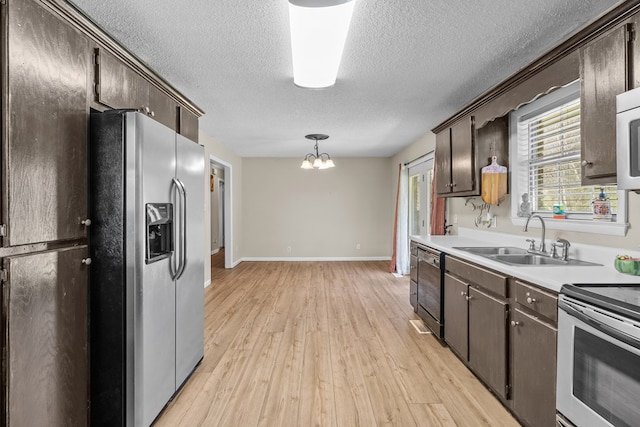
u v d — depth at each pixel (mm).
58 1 1400
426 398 2170
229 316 3764
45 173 1369
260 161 7566
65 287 1479
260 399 2154
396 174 7070
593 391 1305
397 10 1911
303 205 7574
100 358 1681
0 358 1187
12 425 1217
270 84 3055
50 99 1396
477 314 2316
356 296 4605
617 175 1437
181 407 2064
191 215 2350
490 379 2143
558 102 2510
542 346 1648
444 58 2527
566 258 2189
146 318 1734
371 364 2633
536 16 1978
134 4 1852
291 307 4102
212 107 3738
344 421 1941
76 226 1558
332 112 3949
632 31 1480
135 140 1671
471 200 3762
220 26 2086
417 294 3652
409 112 3938
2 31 1174
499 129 3018
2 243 1194
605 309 1257
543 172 2701
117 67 1872
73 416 1535
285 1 1827
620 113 1422
